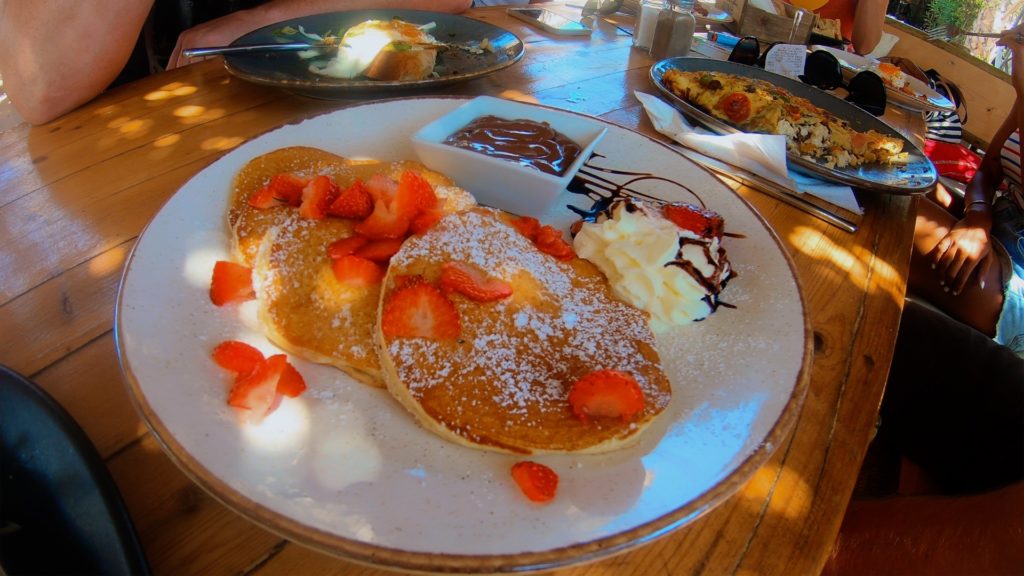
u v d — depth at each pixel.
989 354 0.48
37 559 0.21
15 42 0.43
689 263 0.34
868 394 0.32
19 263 0.33
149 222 0.32
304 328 0.29
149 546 0.23
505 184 0.40
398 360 0.27
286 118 0.47
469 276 0.31
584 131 0.44
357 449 0.25
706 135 0.51
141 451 0.26
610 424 0.27
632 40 0.71
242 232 0.33
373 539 0.22
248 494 0.22
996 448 0.44
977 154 1.03
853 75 0.73
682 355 0.31
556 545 0.22
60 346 0.29
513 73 0.59
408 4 0.67
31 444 0.23
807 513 0.27
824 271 0.40
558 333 0.30
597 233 0.36
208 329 0.28
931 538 0.34
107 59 0.47
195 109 0.48
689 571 0.24
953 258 0.67
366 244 0.32
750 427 0.27
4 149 0.42
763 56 0.72
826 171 0.47
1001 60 1.21
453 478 0.25
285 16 0.64
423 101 0.45
